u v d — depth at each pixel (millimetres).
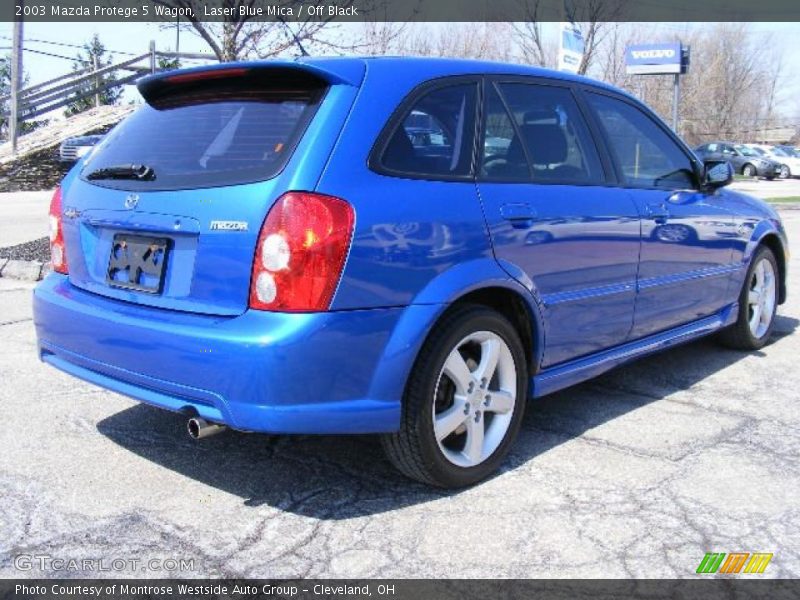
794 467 3770
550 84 4129
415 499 3428
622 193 4270
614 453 3934
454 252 3299
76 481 3553
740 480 3627
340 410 3023
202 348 2973
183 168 3312
